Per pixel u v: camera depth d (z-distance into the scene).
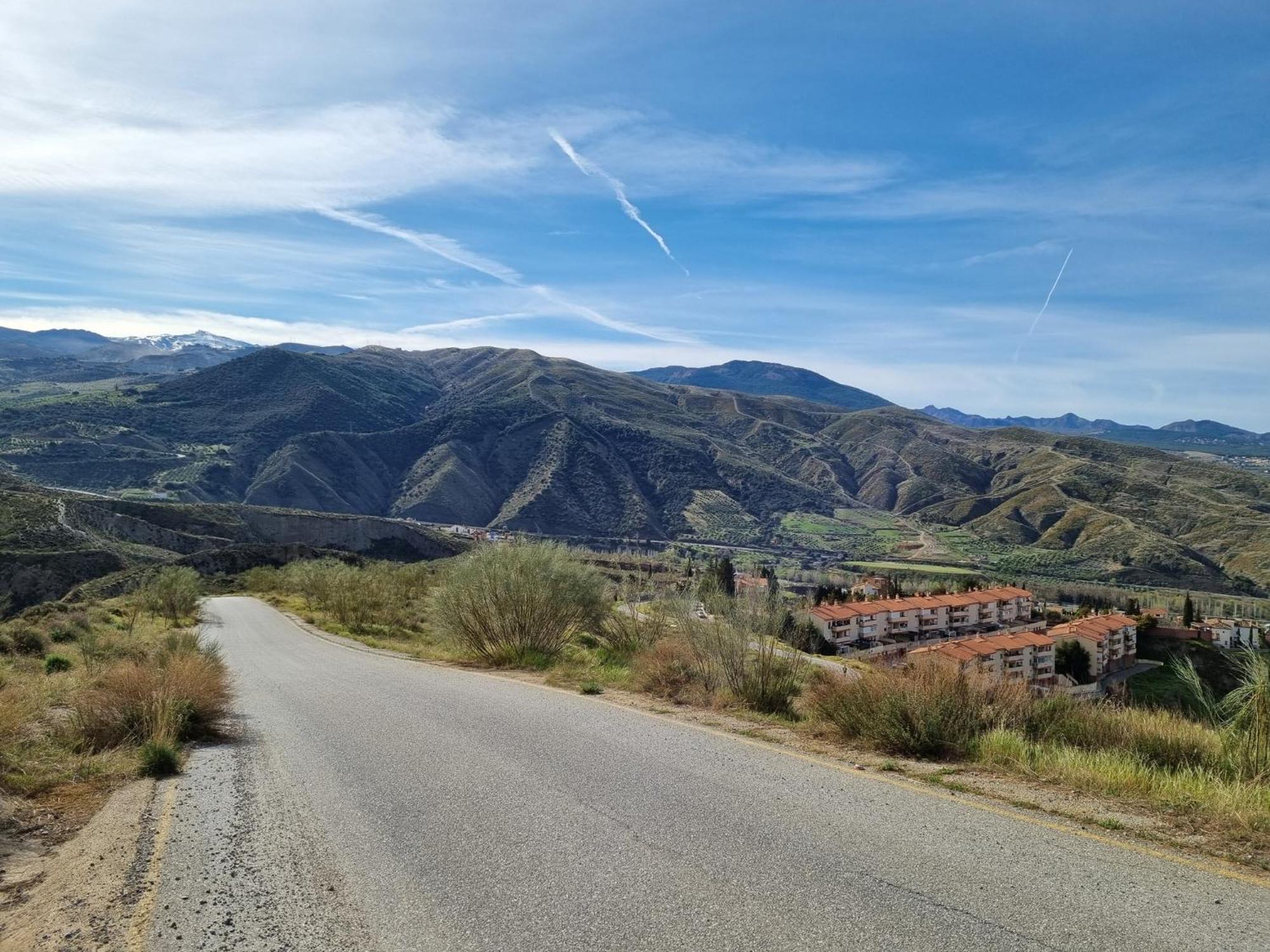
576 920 3.68
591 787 5.99
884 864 4.23
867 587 103.38
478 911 3.84
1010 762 6.57
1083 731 7.61
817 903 3.74
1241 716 6.50
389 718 9.84
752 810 5.28
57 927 3.84
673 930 3.51
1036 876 4.01
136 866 4.71
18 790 6.69
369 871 4.48
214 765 7.64
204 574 72.00
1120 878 3.97
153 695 9.14
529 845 4.75
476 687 12.68
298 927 3.76
